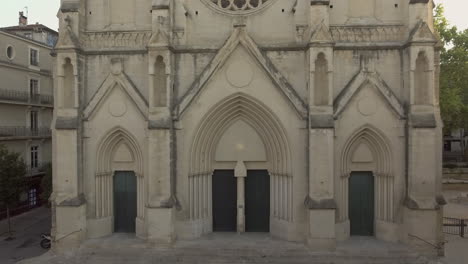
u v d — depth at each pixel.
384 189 22.48
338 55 22.23
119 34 23.09
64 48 21.98
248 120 23.34
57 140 22.23
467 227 28.64
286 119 22.05
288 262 20.48
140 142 22.78
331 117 21.02
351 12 22.89
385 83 21.94
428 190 21.02
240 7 23.47
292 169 22.06
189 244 21.81
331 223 20.84
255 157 23.56
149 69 21.58
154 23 21.67
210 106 22.33
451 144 74.56
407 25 21.81
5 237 29.28
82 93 22.84
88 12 23.58
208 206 23.73
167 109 21.62
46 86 45.16
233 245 21.66
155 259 20.95
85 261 21.33
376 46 21.97
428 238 20.86
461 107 50.19
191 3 23.05
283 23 22.70
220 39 22.94
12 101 38.59
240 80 22.20
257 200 24.08
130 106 22.83
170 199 21.62
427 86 21.05
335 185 22.11
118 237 23.33
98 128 23.00
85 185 23.06
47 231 31.00
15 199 30.80
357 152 22.92
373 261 20.48
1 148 31.80
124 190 24.12
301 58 22.22
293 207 22.11
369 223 23.28
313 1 21.14
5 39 38.25
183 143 22.44
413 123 21.03
